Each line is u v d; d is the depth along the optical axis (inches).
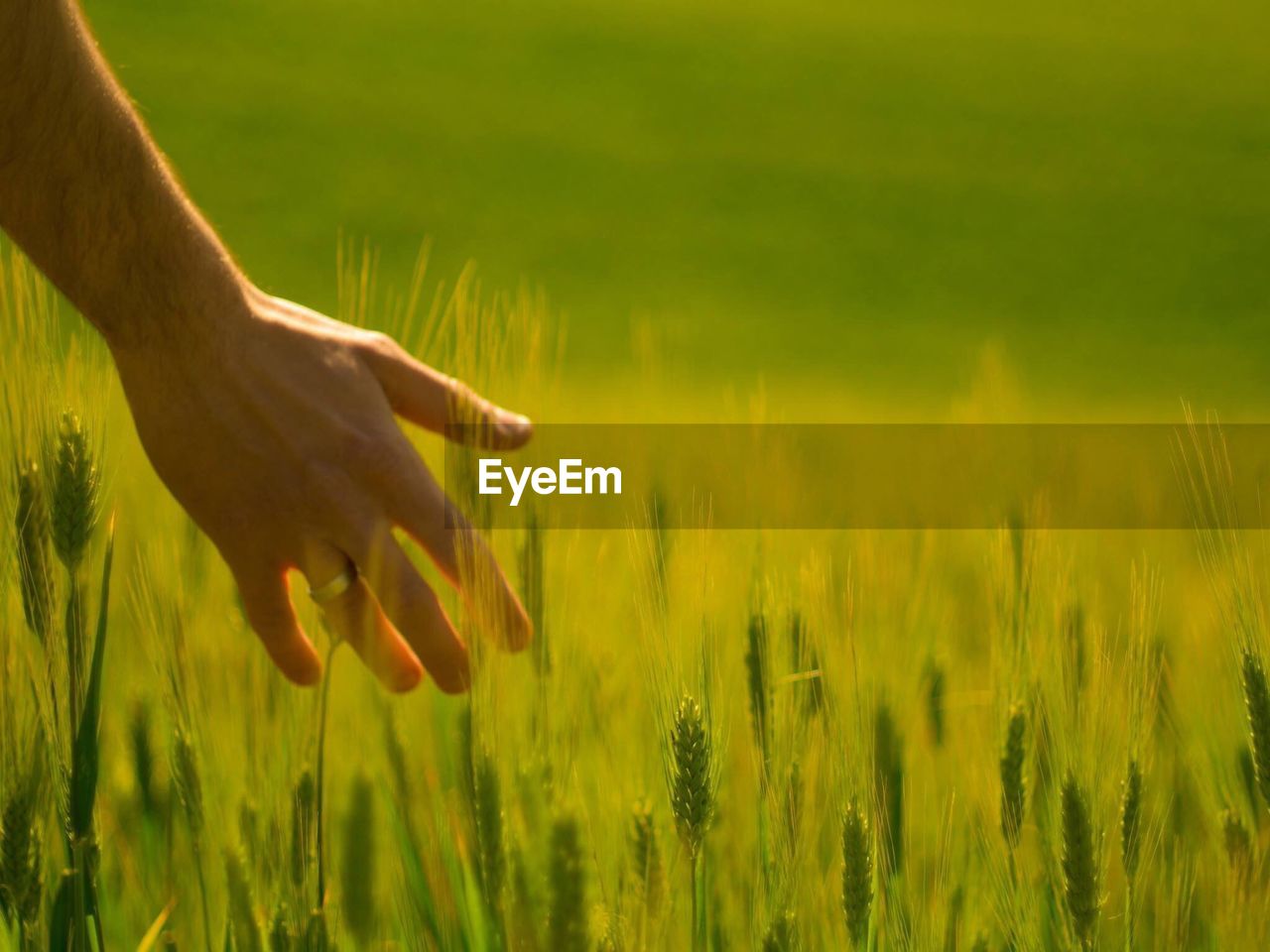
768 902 72.9
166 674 74.2
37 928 71.2
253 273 608.4
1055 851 73.7
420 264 76.5
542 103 1011.3
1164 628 83.9
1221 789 78.3
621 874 74.0
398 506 71.7
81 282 71.3
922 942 73.6
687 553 77.4
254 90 931.3
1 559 72.5
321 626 75.5
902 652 79.9
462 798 72.6
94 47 71.2
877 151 980.6
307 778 72.9
